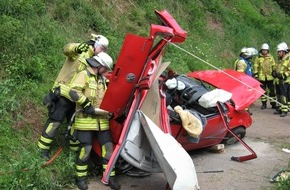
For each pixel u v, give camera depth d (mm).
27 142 6047
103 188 5707
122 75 5582
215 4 16750
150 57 5676
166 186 5656
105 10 10930
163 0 13766
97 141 5867
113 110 5668
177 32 5812
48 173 5543
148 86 5523
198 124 6207
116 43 9797
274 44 18781
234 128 7676
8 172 5250
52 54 8047
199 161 7008
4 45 7324
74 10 9844
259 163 7012
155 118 5871
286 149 7820
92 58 5777
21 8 8336
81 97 5488
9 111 6305
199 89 7227
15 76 6973
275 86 11062
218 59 14148
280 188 5668
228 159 7148
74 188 5609
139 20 11828
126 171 6043
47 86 7289
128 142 5375
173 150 5207
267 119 10383
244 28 17547
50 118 5922
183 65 11656
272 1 23469
